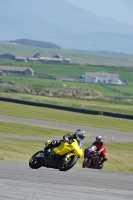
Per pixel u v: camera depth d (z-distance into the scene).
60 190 35.97
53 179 42.91
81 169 58.12
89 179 45.03
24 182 39.31
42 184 38.78
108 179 46.31
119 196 34.66
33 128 160.75
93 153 71.56
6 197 31.77
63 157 52.00
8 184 37.59
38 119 190.25
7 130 151.62
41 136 146.88
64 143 52.22
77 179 44.28
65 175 47.62
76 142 52.47
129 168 101.50
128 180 46.59
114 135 164.88
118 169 99.62
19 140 132.62
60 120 192.25
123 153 120.62
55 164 52.34
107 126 185.62
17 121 179.38
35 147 117.44
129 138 160.38
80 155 52.53
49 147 53.22
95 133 166.00
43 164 53.00
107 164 102.25
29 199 31.33
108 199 33.03
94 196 33.97
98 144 72.69
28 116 197.25
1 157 92.69
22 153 103.56
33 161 53.59
